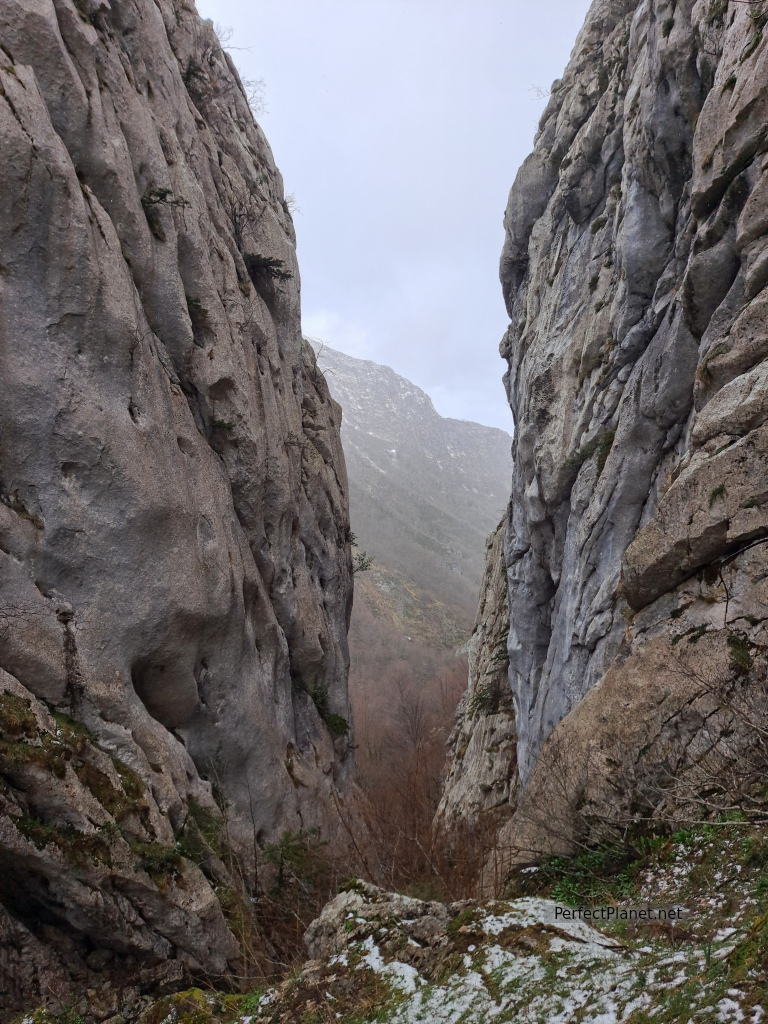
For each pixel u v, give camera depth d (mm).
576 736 7816
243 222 14406
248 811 10023
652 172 11312
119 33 10875
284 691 12266
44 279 7926
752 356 7605
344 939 5234
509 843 8047
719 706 6562
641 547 7996
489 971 4332
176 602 8930
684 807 6387
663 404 10297
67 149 8883
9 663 7223
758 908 4418
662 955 3922
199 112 14180
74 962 6871
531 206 17516
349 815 12281
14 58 8352
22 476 7750
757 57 8312
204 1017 5215
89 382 8305
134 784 7699
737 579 6992
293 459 14898
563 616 12539
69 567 7953
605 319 12906
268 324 14125
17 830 6426
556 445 13625
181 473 9516
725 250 8742
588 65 15484
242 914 8250
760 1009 2885
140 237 9828
